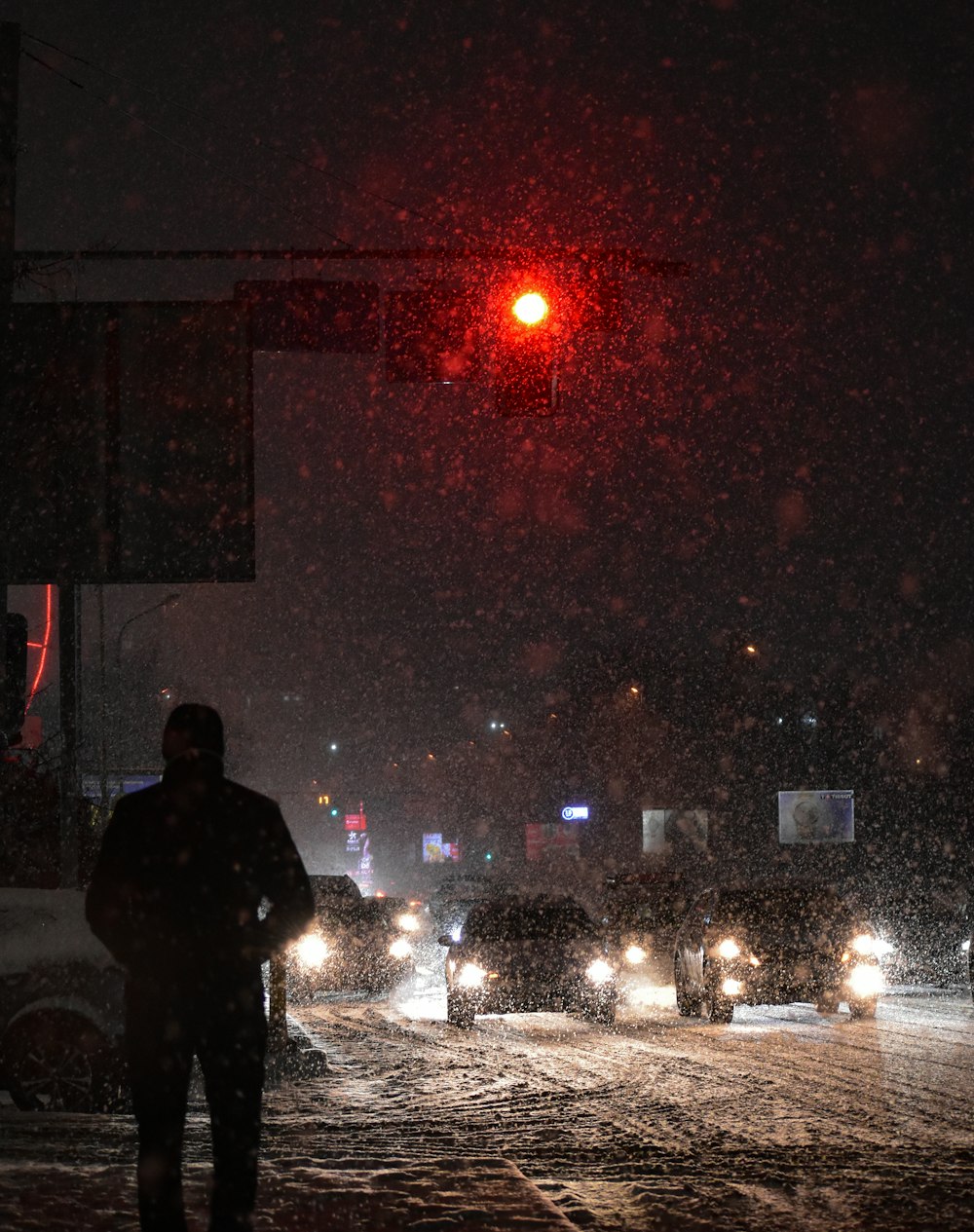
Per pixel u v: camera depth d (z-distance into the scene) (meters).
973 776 72.81
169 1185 6.24
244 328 18.64
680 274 15.91
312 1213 8.22
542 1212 8.44
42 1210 7.82
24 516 18.69
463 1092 16.42
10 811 24.00
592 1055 19.89
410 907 40.91
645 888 36.31
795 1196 10.18
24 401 18.67
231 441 18.70
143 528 18.69
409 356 16.08
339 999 31.97
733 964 23.70
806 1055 19.02
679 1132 13.29
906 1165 11.40
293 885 6.52
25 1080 13.60
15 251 17.66
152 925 6.33
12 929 13.98
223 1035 6.29
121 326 18.67
